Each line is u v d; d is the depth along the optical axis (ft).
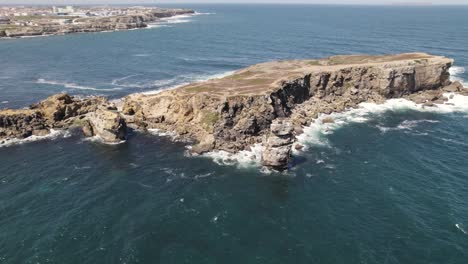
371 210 192.03
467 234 171.53
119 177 225.35
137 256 159.84
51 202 198.39
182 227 179.22
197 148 257.55
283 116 301.63
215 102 282.77
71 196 204.33
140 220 183.93
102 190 210.79
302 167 236.63
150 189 212.02
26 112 293.43
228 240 170.71
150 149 263.90
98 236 171.73
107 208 193.57
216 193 208.13
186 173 229.66
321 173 229.66
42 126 294.05
